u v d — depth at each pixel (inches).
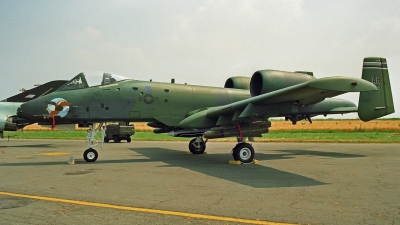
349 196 220.1
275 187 252.5
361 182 272.7
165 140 1094.4
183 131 459.5
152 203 203.8
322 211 182.7
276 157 480.7
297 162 418.0
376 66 487.8
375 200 208.4
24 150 671.8
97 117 429.4
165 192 235.9
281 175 311.7
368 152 552.4
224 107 415.2
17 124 822.5
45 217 174.6
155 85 478.0
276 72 453.1
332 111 515.2
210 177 301.7
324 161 426.6
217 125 430.9
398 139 921.5
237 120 416.5
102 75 451.5
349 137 1059.9
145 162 427.8
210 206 195.6
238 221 165.6
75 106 420.2
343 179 287.7
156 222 165.0
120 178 297.4
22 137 1306.6
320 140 904.3
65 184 268.2
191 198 216.5
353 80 306.2
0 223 163.9
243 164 400.5
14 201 210.8
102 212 184.1
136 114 454.3
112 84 450.0
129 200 211.9
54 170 352.8
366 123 2266.2
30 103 413.4
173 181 281.0
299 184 265.0
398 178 291.9
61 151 643.5
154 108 467.5
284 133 1434.5
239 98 540.7
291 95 358.6
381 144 757.9
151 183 271.7
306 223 161.6
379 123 2223.2
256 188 249.0
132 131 1002.7
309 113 500.7
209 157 495.8
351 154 519.8
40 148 732.7
